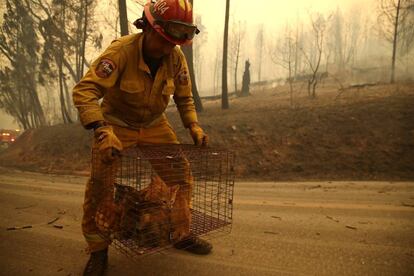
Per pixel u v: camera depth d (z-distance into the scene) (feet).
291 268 9.61
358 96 50.14
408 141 31.91
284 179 29.76
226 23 59.52
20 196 21.36
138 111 9.22
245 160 34.99
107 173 8.38
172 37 7.98
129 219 7.84
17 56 93.04
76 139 51.85
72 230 13.52
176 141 10.53
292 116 41.24
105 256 9.12
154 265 9.80
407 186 23.50
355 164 30.99
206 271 9.41
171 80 9.43
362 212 16.05
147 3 8.57
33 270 9.69
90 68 8.37
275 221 14.52
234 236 12.42
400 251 10.85
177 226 8.11
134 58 8.59
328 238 12.21
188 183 9.37
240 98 81.15
